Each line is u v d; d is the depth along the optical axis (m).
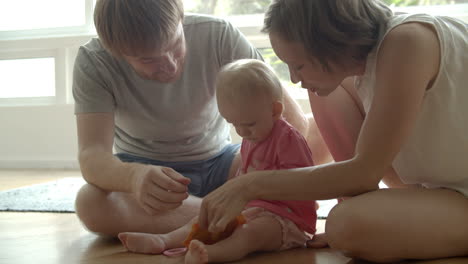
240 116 1.13
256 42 3.01
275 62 3.00
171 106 1.42
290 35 0.97
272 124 1.17
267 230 1.08
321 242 1.13
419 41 0.95
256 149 1.20
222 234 1.05
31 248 1.20
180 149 1.48
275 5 1.00
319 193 0.99
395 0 2.83
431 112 1.01
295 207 1.13
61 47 3.28
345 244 0.97
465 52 1.01
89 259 1.09
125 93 1.40
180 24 1.23
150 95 1.40
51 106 3.26
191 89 1.42
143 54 1.13
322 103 1.27
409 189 1.01
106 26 1.14
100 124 1.34
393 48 0.95
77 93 1.37
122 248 1.18
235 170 1.48
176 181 1.09
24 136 3.31
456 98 1.01
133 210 1.25
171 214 1.26
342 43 0.96
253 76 1.13
